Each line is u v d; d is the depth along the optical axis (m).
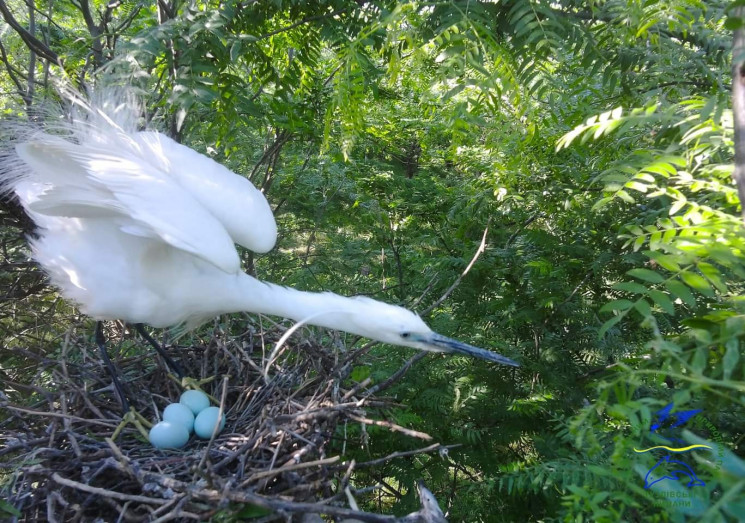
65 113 0.63
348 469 0.46
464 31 0.53
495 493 0.70
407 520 0.41
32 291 0.76
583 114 0.66
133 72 0.59
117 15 1.13
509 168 0.74
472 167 0.99
